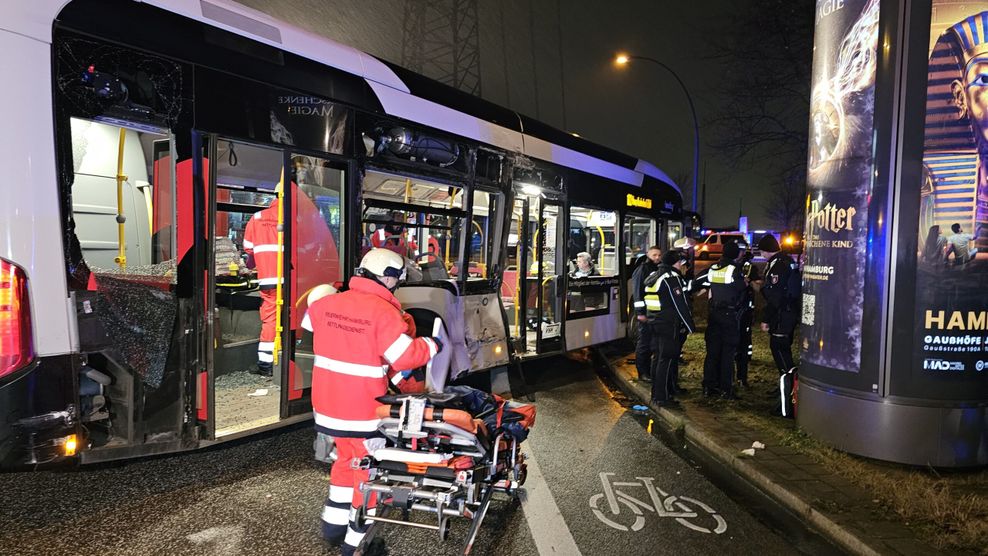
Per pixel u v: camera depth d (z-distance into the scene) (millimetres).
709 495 4844
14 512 3992
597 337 9828
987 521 4113
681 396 7688
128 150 4512
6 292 3461
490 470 3689
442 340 3570
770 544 4035
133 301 4051
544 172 8352
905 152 5070
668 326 7098
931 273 5051
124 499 4258
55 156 3643
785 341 7145
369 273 3527
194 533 3803
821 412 5656
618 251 10523
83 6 3789
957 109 4980
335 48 5566
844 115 5402
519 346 8055
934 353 5074
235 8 4773
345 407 3367
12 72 3484
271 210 6203
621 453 5793
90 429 3930
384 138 5812
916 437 5113
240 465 4980
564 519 4297
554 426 6609
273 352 6242
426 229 6418
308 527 3939
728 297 7453
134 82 4004
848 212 5379
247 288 6828
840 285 5457
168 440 4254
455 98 6895
